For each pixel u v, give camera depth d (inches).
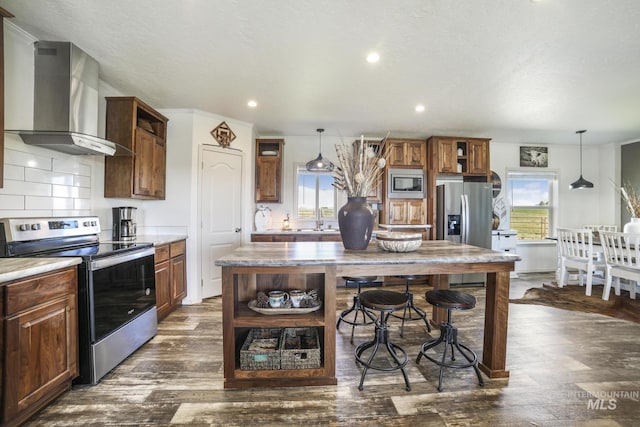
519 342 99.7
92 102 96.3
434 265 75.3
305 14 75.2
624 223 208.5
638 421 62.1
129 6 72.6
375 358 89.7
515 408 66.4
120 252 86.0
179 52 93.8
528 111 147.2
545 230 223.3
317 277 87.9
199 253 147.3
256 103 137.6
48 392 64.9
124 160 117.2
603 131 184.2
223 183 157.6
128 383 75.9
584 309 134.1
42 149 90.4
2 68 70.7
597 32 81.8
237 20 77.7
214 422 61.7
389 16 75.8
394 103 137.2
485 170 190.7
